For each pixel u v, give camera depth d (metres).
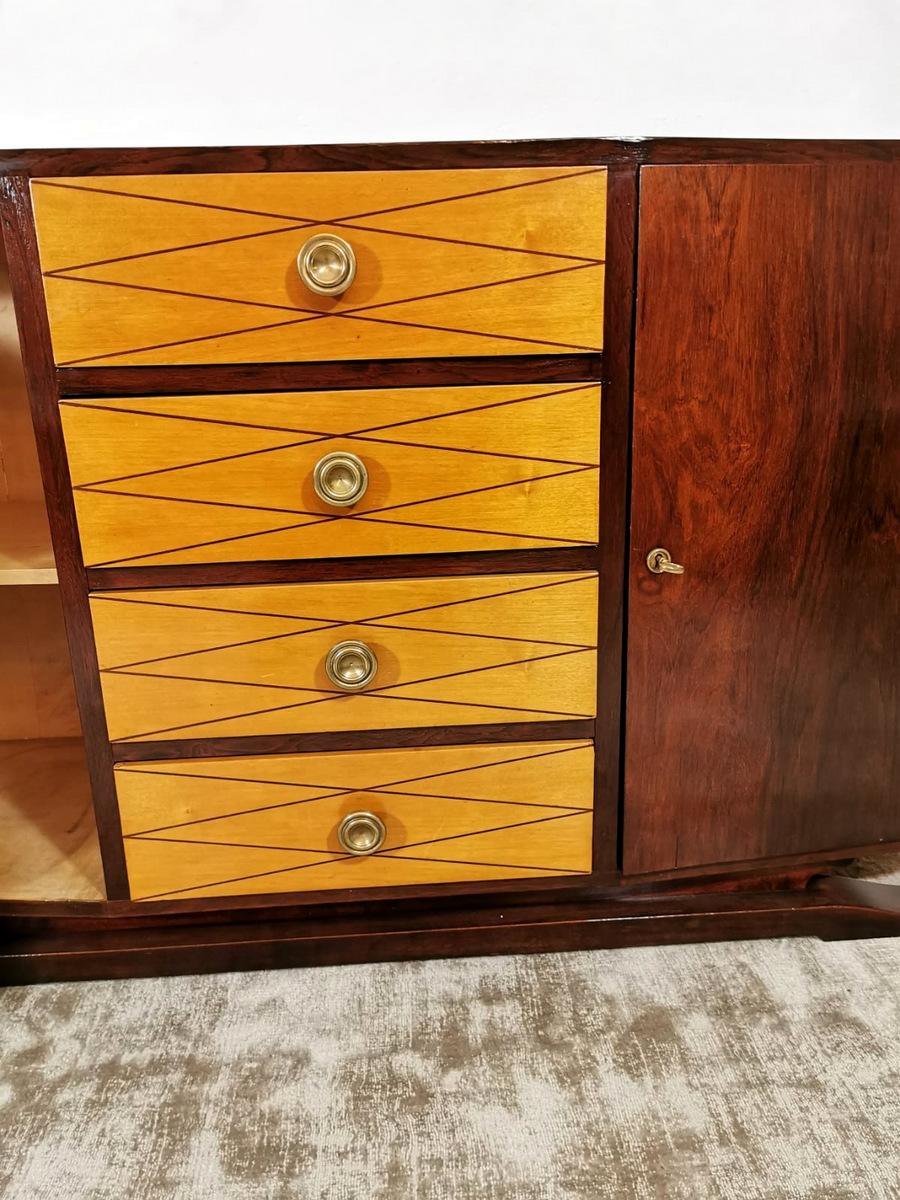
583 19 1.16
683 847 1.12
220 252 0.89
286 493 0.96
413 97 1.18
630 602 1.02
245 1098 0.95
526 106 1.19
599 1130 0.90
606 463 0.98
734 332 0.96
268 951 1.13
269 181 0.88
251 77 1.16
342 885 1.09
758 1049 0.99
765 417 0.99
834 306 0.97
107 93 1.15
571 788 1.08
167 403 0.93
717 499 1.01
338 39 1.15
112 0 1.11
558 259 0.92
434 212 0.90
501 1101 0.93
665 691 1.06
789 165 0.93
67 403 0.92
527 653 1.03
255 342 0.92
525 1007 1.06
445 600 1.00
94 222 0.88
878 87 1.22
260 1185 0.85
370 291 0.91
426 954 1.14
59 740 1.47
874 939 1.17
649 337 0.95
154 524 0.96
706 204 0.92
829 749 1.12
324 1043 1.02
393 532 0.98
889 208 0.96
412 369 0.94
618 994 1.08
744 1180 0.84
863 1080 0.94
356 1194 0.84
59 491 0.95
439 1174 0.85
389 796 1.06
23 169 0.86
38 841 1.20
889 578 1.07
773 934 1.16
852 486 1.03
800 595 1.05
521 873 1.11
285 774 1.04
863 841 1.16
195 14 1.13
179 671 1.00
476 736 1.05
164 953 1.12
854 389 1.00
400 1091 0.95
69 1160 0.88
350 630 1.00
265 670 1.01
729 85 1.20
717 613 1.04
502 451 0.96
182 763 1.03
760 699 1.08
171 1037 1.03
